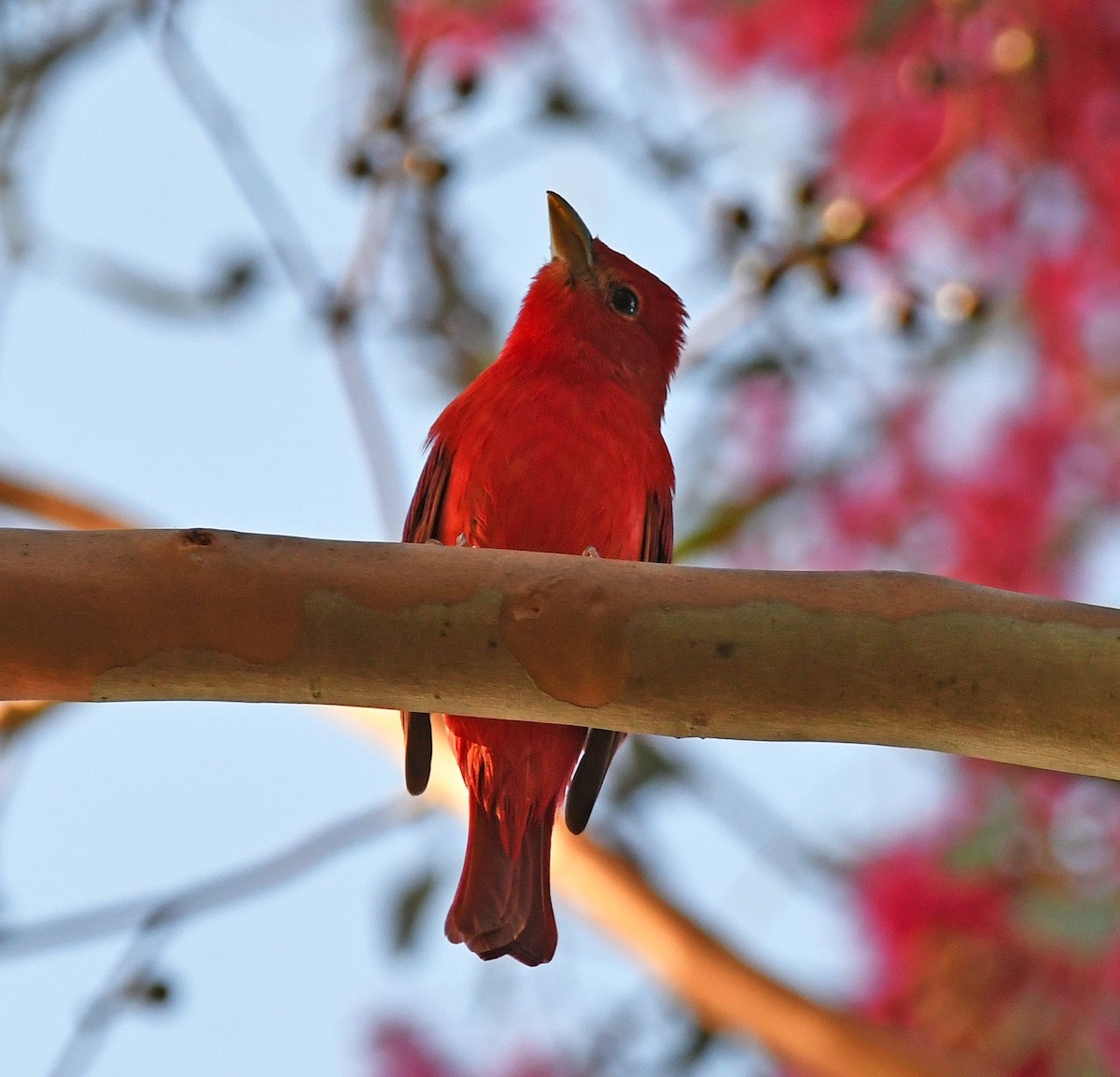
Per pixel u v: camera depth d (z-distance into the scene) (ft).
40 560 20.61
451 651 21.08
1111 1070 33.45
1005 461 39.70
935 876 35.83
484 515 29.68
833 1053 31.65
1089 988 34.14
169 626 20.75
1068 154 37.68
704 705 21.16
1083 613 20.77
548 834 29.19
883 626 20.79
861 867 36.65
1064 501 39.60
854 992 35.83
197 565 20.76
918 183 35.88
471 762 28.86
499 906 28.73
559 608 20.97
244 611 20.77
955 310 33.55
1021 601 20.90
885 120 38.73
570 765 29.12
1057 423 39.88
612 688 21.20
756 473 39.45
